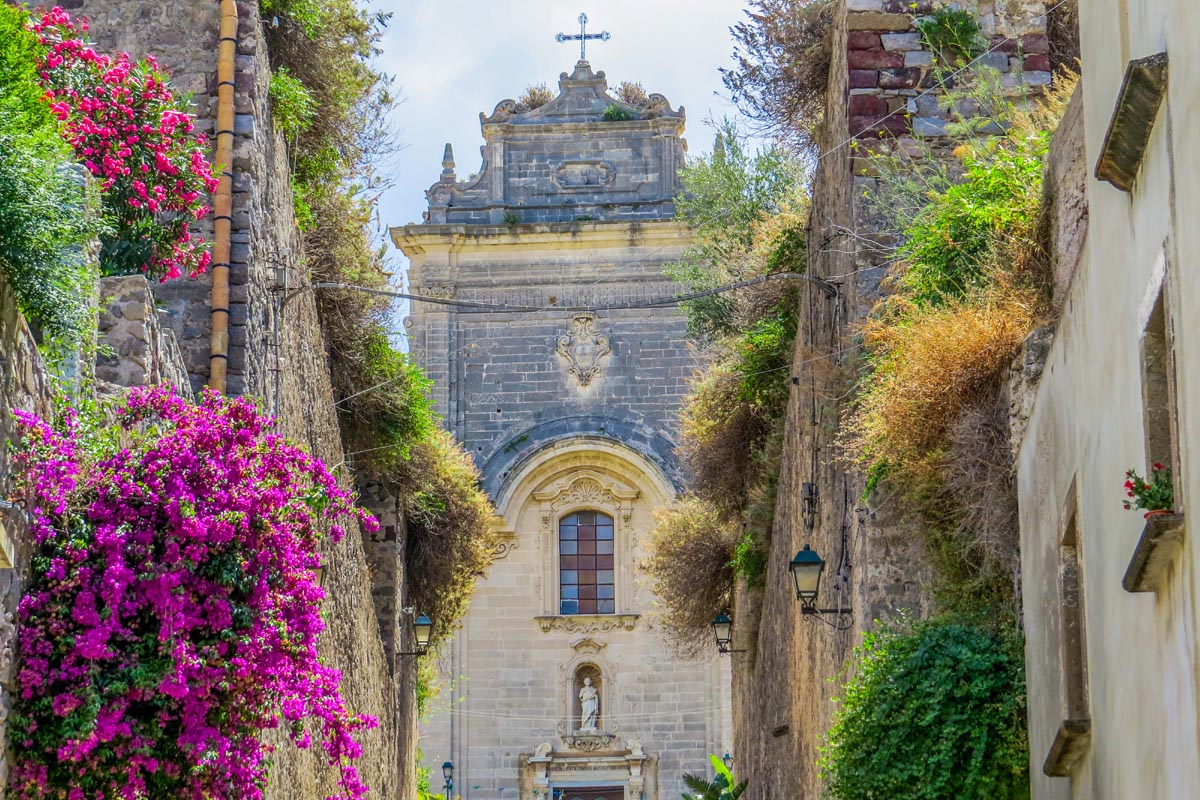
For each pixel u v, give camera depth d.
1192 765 7.42
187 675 10.34
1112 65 9.28
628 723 41.69
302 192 19.81
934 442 13.19
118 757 10.05
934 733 12.35
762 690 24.30
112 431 10.86
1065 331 10.51
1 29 11.12
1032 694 11.71
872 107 16.77
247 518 10.89
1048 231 13.10
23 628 9.79
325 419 20.22
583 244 44.09
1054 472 10.85
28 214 9.68
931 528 13.85
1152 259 8.09
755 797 25.34
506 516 42.47
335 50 19.98
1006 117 16.33
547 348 43.59
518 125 45.44
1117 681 9.06
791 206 22.77
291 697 11.49
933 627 12.99
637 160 45.44
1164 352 8.16
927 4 17.17
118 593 10.04
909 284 14.70
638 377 43.38
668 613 32.84
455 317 43.78
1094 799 9.86
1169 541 7.60
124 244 13.83
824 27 18.95
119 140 13.54
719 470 25.72
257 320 16.48
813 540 18.02
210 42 16.95
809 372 18.36
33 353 10.06
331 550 18.34
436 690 31.75
